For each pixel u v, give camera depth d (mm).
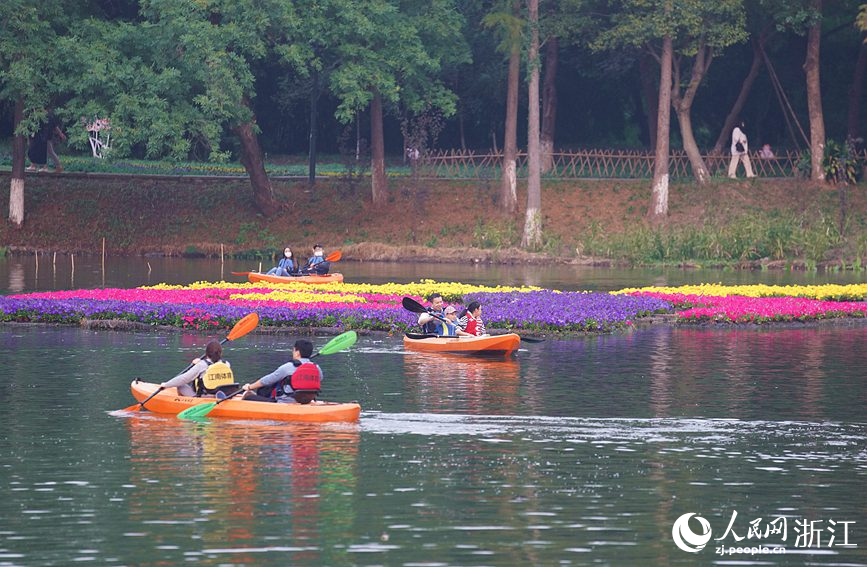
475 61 157375
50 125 135000
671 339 59781
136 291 74750
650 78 143750
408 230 130125
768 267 111125
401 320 61250
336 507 27188
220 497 27922
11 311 63500
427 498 28016
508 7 124125
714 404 40406
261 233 130250
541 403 40375
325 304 67688
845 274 104500
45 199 132625
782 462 31953
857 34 141000
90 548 24219
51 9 121500
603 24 140500
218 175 146125
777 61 152750
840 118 152875
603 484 29469
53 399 40562
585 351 54812
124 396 41188
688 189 131875
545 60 159000
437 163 144375
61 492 28297
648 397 41781
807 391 43188
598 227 125375
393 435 34906
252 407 36906
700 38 127875
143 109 118688
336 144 178375
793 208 126438
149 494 28172
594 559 23875
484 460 31906
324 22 123688
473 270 109062
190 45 118375
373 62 126188
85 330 61188
